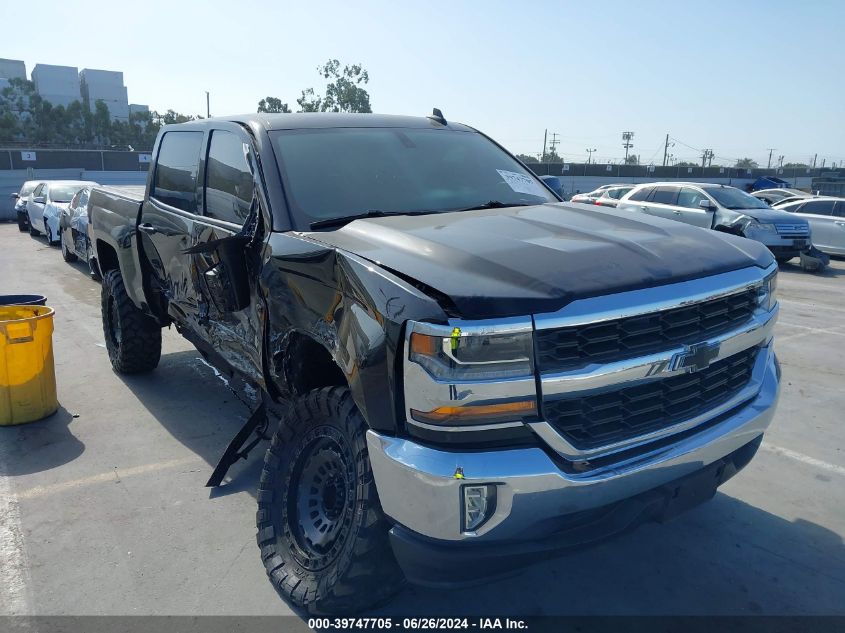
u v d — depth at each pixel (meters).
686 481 2.67
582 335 2.37
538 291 2.34
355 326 2.56
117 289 5.89
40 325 5.11
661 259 2.70
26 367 5.09
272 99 46.94
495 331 2.25
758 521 3.77
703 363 2.64
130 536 3.64
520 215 3.37
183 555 3.46
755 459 4.57
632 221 3.28
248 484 4.23
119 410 5.46
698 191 15.14
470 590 3.17
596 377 2.36
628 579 3.25
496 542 2.32
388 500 2.42
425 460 2.30
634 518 2.54
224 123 4.10
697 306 2.63
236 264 3.47
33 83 103.62
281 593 3.04
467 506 2.27
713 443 2.70
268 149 3.59
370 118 4.26
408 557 2.40
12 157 33.66
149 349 6.08
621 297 2.43
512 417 2.30
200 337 4.44
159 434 4.99
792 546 3.52
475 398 2.26
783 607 3.04
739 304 2.86
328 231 3.20
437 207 3.64
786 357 7.09
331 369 3.24
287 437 3.12
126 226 5.32
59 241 17.41
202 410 5.46
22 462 4.53
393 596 2.79
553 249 2.68
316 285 2.88
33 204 18.94
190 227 4.20
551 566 3.37
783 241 13.84
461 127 4.62
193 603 3.09
